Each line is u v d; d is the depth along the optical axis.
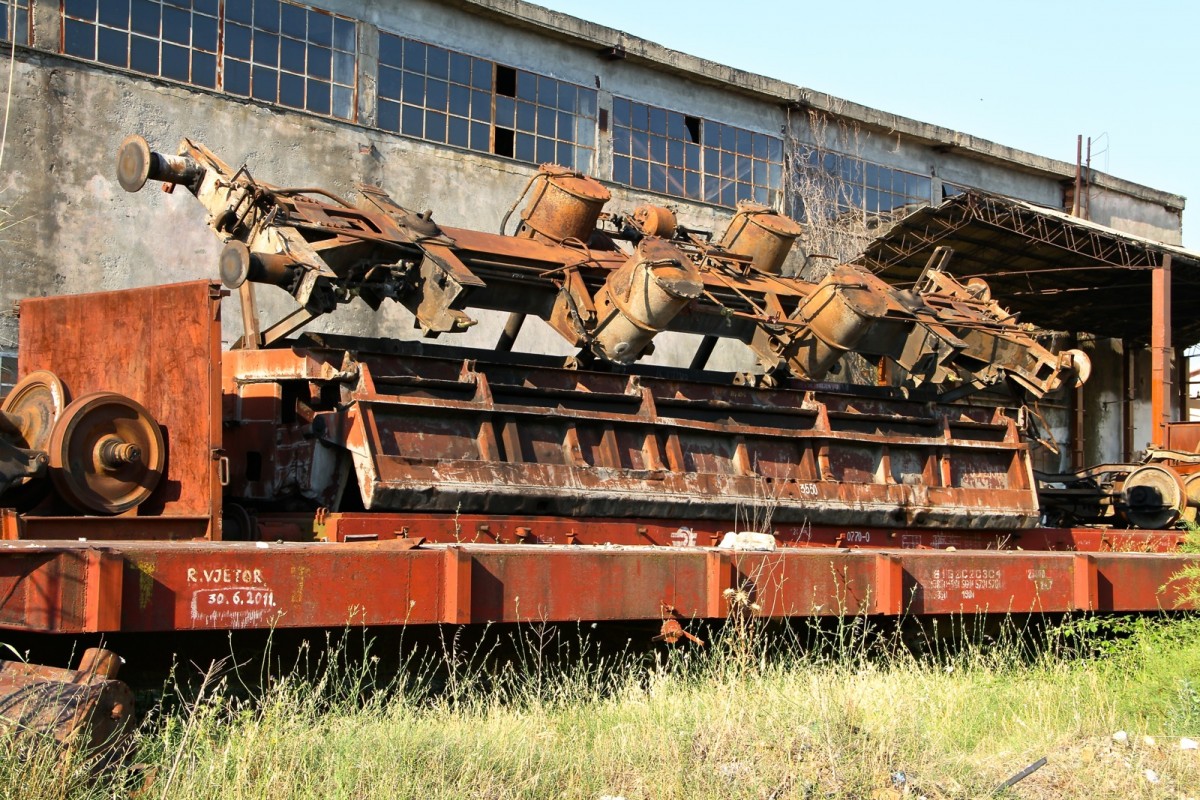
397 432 8.88
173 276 17.30
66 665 6.68
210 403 7.98
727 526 10.64
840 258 26.27
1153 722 8.37
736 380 12.26
